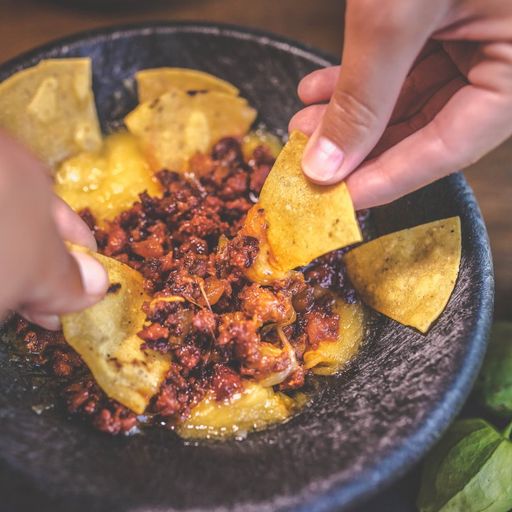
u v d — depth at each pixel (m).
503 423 0.34
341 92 0.24
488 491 0.30
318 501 0.22
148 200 0.33
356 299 0.32
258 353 0.27
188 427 0.27
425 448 0.24
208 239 0.32
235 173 0.35
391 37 0.22
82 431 0.26
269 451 0.25
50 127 0.35
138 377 0.27
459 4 0.23
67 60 0.35
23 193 0.20
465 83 0.29
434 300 0.28
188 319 0.28
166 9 0.46
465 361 0.25
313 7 0.47
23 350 0.29
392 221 0.33
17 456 0.22
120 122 0.39
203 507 0.22
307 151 0.26
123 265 0.29
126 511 0.22
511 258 0.38
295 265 0.28
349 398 0.28
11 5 0.45
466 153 0.26
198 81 0.37
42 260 0.21
